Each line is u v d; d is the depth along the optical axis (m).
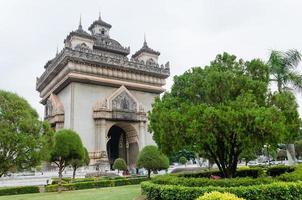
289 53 23.36
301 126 14.12
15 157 23.72
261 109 11.90
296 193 10.16
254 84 13.25
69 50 43.69
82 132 43.41
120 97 47.28
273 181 11.14
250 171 18.11
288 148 24.50
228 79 13.17
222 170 14.64
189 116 12.76
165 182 12.80
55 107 47.00
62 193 21.36
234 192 10.00
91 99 45.66
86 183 26.03
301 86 22.83
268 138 11.96
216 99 13.60
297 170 13.35
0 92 24.75
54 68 47.06
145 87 51.22
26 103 25.91
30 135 24.14
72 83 44.41
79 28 49.62
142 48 56.88
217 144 13.59
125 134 52.09
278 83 23.08
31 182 31.81
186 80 14.85
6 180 30.72
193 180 11.95
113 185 27.55
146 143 48.66
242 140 12.13
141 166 30.81
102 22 57.66
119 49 54.78
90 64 45.47
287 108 13.33
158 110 15.09
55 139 29.56
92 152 43.38
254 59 14.57
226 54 14.98
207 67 14.66
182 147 13.87
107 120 45.78
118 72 48.50
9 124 23.64
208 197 7.69
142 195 13.72
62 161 30.30
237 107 12.24
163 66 54.12
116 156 52.59
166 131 13.60
